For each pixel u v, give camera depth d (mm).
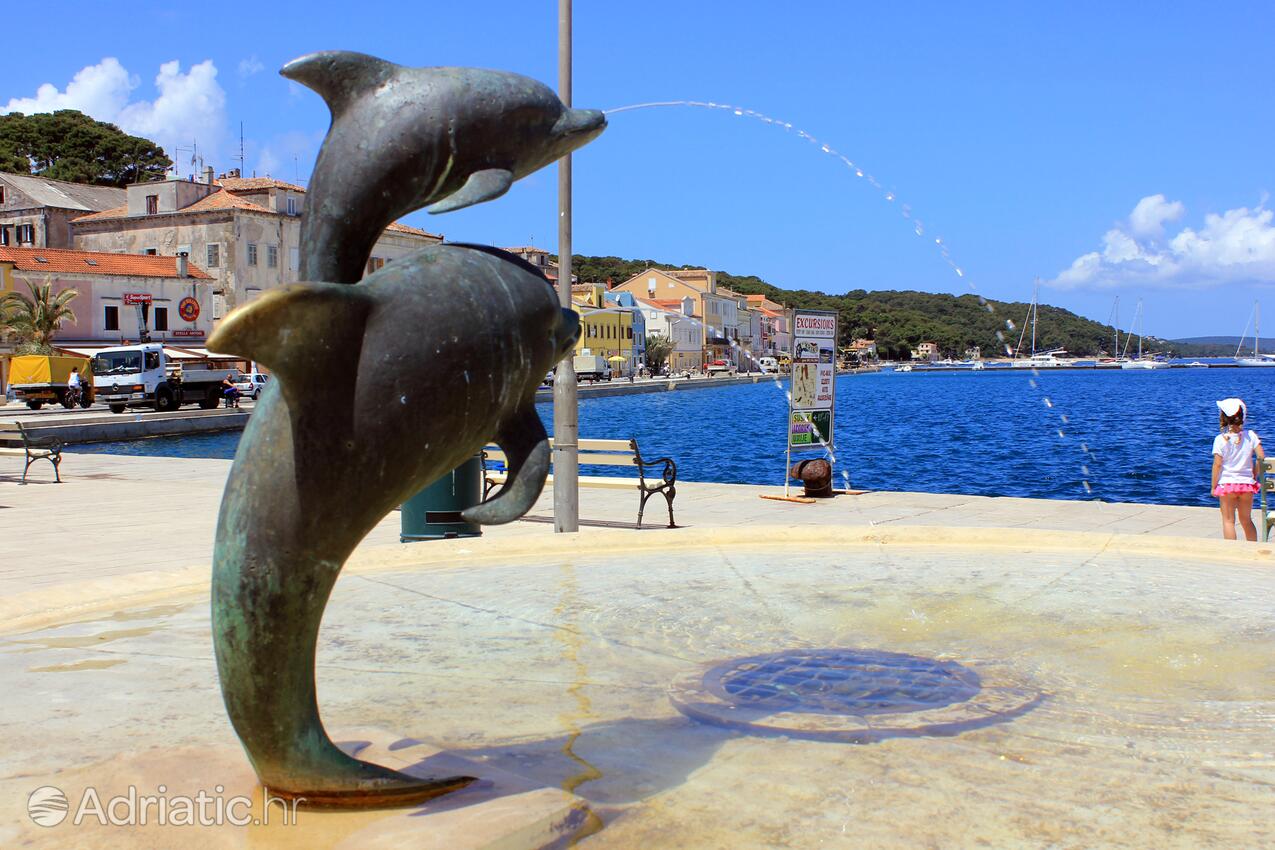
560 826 3076
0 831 3006
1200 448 32750
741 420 49812
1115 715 4199
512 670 4883
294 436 2850
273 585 2920
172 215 67625
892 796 3393
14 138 94062
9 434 31109
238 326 2572
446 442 2998
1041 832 3131
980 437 38000
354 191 3051
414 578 7008
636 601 6281
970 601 6211
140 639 5512
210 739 3969
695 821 3197
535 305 3121
